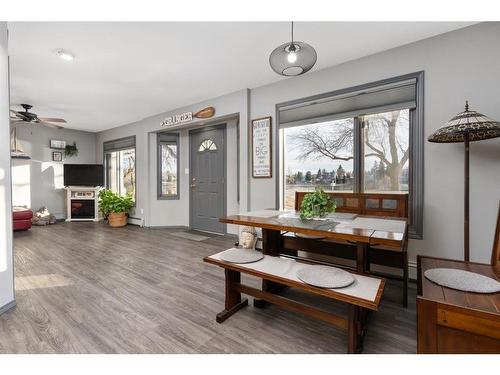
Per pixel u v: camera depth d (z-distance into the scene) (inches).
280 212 103.0
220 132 195.6
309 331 71.2
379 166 114.3
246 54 111.0
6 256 80.9
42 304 85.6
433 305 46.9
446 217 95.8
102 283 103.1
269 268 71.2
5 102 81.1
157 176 222.1
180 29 91.7
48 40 97.9
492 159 88.1
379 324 75.3
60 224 241.9
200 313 80.4
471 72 90.1
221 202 197.0
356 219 84.4
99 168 261.9
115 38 97.0
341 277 63.1
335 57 113.0
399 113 109.1
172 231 208.8
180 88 151.9
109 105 184.7
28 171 239.0
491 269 64.2
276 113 142.0
